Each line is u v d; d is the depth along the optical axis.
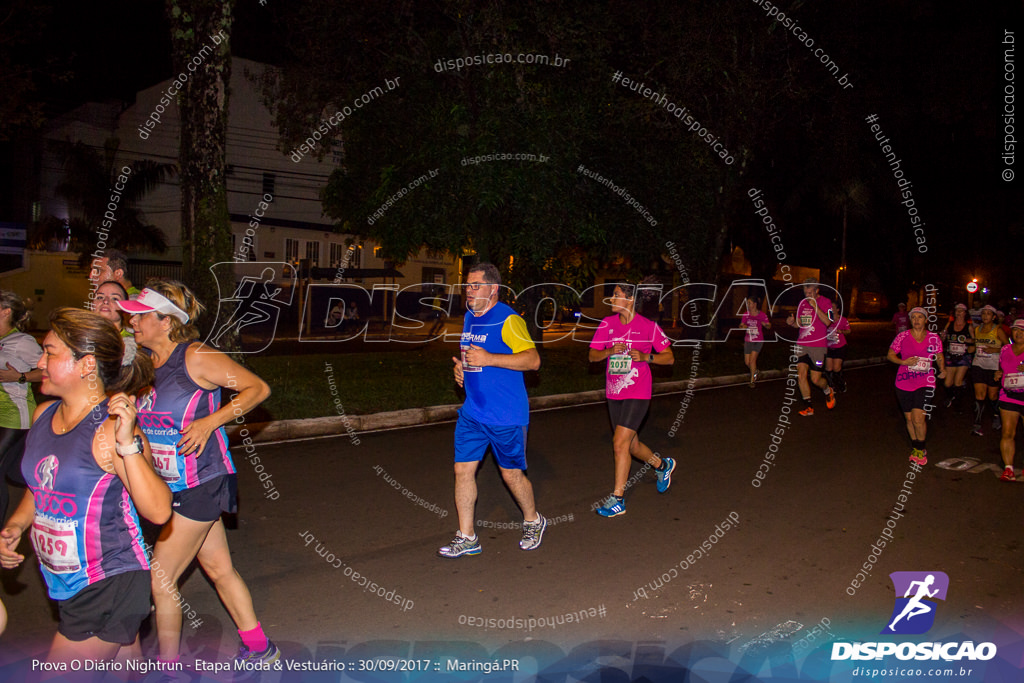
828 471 7.71
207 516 3.28
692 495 6.78
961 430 10.21
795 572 4.98
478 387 5.03
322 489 6.71
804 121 20.47
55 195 36.03
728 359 18.27
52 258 28.48
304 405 9.95
